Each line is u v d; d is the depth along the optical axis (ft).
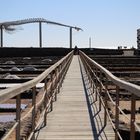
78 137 28.86
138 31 394.93
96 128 32.14
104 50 305.94
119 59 206.18
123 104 67.36
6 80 93.61
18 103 17.92
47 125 33.32
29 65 157.58
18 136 18.02
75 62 153.79
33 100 24.25
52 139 28.09
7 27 386.32
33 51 308.60
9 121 47.37
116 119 23.90
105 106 32.91
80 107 43.88
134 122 16.98
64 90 61.36
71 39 392.68
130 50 318.45
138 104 64.75
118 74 119.55
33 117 24.49
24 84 18.89
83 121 35.27
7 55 307.78
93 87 54.85
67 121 35.27
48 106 36.60
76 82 74.28
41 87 72.84
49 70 33.73
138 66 158.61
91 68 63.52
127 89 17.78
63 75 76.33
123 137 36.60
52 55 306.14
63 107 43.83
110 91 73.77
